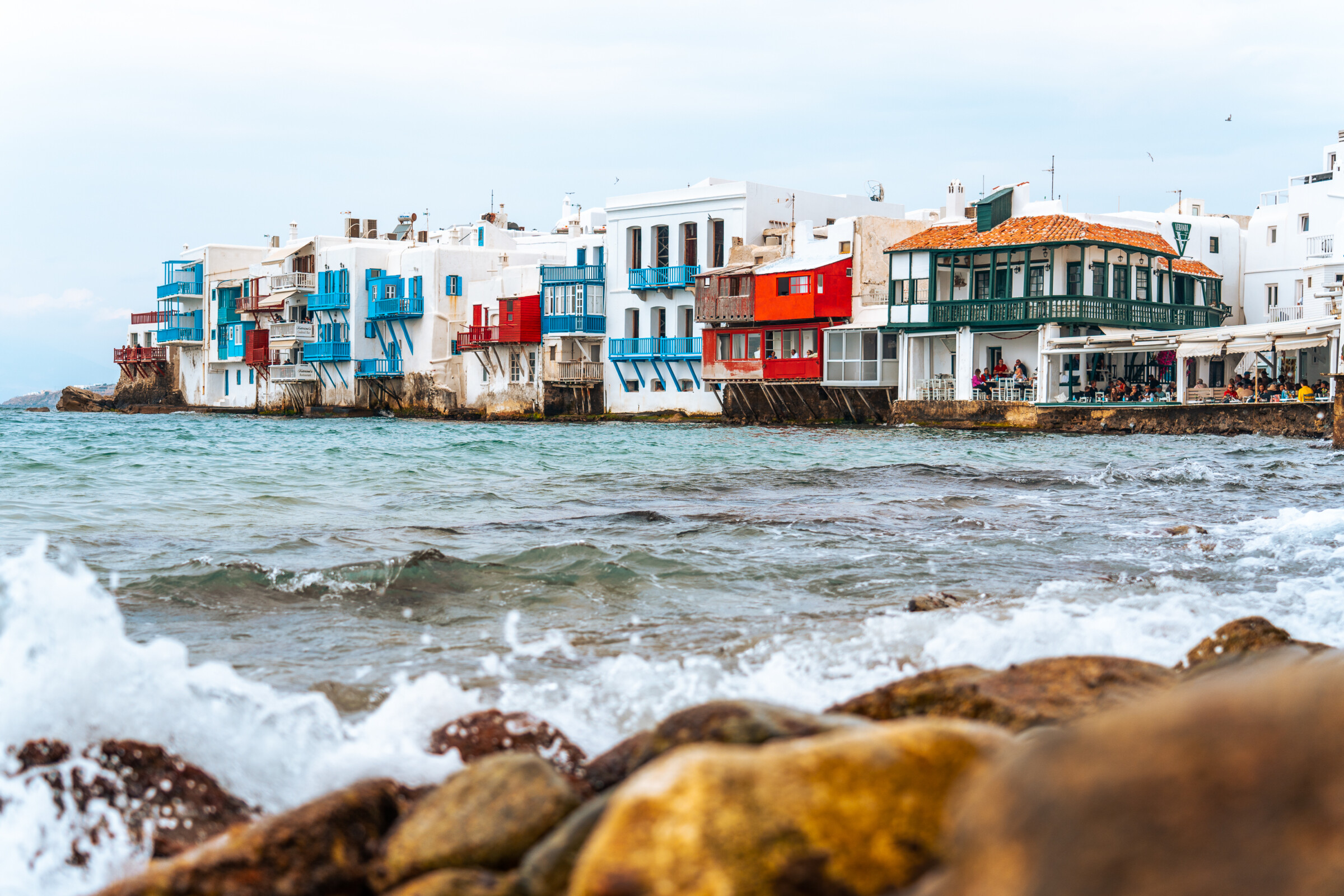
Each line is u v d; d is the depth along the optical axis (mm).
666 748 3533
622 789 2104
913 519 15797
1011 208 51312
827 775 2021
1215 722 1342
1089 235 45406
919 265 48312
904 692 4137
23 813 3771
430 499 18859
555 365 62156
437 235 80812
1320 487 20422
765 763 2045
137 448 33094
